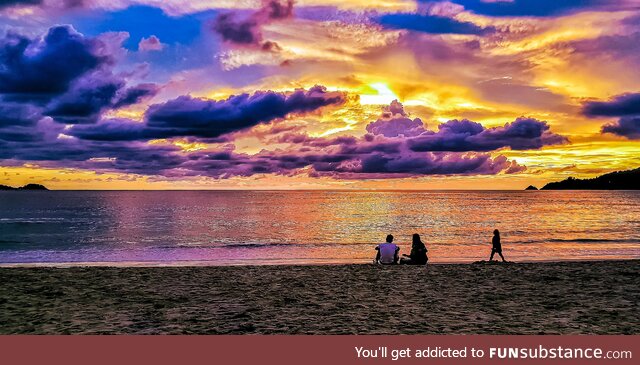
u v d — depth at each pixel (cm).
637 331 817
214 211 9056
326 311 980
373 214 8325
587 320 895
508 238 4128
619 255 2784
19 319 906
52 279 1405
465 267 1706
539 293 1188
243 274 1540
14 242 3856
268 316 934
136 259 2669
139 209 9725
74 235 4466
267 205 12125
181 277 1466
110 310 988
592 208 10475
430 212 8931
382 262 1823
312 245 3588
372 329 834
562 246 3419
